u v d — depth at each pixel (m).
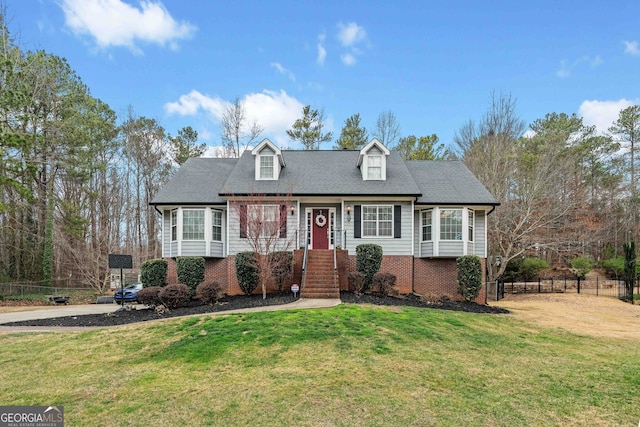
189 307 13.73
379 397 6.29
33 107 24.56
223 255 18.58
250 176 19.22
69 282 31.02
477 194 18.84
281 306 12.95
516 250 25.97
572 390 6.77
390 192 17.72
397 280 17.78
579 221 26.97
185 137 38.03
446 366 7.89
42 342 9.83
